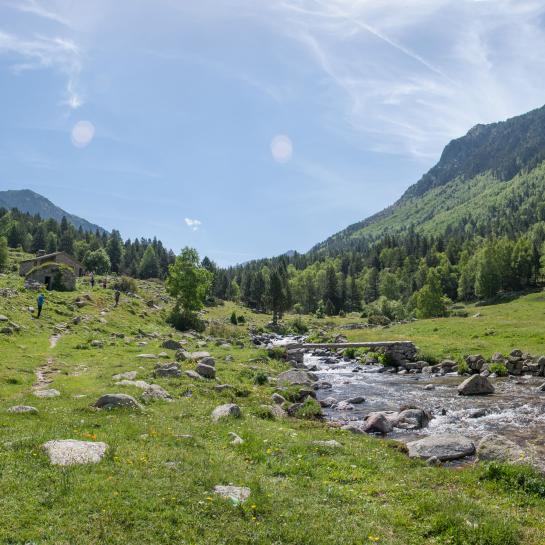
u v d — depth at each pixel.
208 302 155.75
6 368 28.64
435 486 13.84
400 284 194.88
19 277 84.25
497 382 38.66
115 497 10.37
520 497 12.91
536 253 168.00
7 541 8.36
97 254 170.50
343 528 10.44
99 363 33.88
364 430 23.12
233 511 10.57
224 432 17.70
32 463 11.70
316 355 64.12
